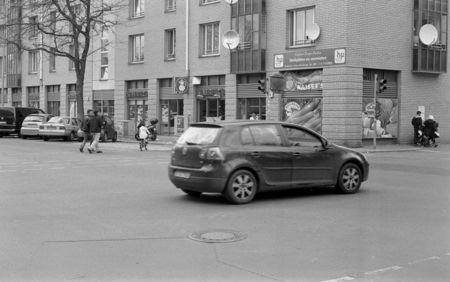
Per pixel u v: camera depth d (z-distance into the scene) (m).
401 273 5.69
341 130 25.69
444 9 29.38
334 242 6.99
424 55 28.48
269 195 11.05
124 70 38.38
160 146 27.12
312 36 26.67
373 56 26.47
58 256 6.26
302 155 10.66
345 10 25.39
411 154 23.08
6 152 22.02
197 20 32.78
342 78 25.59
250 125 10.41
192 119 33.41
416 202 10.20
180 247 6.69
